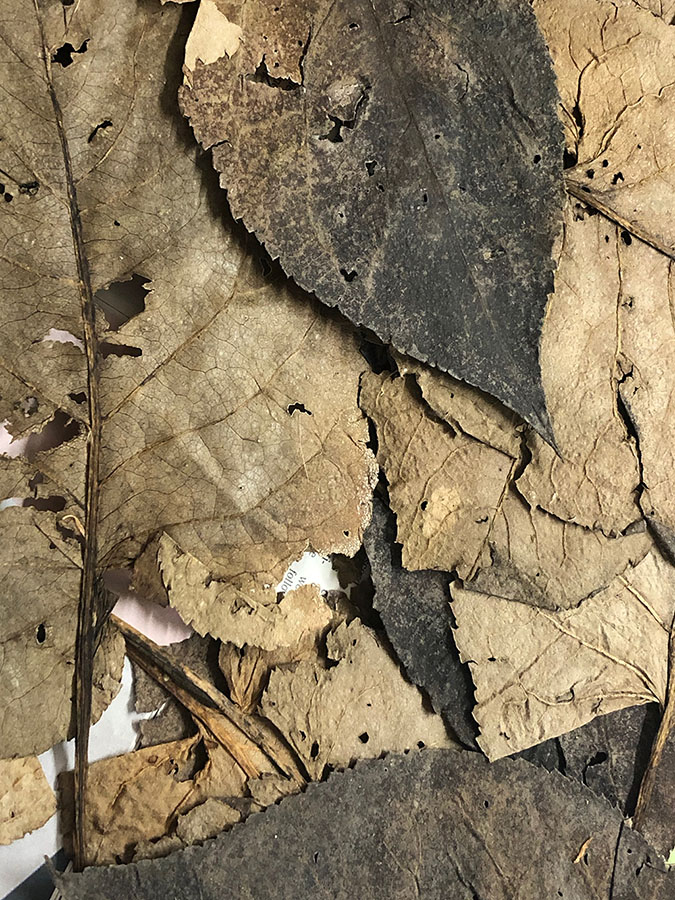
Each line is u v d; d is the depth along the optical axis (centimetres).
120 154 17
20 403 17
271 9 17
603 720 23
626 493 22
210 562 19
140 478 18
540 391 19
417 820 20
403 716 21
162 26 17
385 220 18
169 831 19
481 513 21
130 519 18
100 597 18
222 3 17
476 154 18
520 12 18
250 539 19
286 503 19
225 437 19
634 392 21
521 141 18
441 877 20
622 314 21
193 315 18
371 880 19
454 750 21
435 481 20
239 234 18
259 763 20
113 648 19
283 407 19
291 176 17
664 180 21
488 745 21
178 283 18
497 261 18
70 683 18
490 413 20
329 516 20
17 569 17
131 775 19
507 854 21
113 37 17
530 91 18
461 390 20
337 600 21
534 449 21
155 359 18
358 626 21
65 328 17
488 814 21
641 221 21
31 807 18
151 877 17
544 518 21
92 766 19
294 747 20
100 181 17
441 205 18
